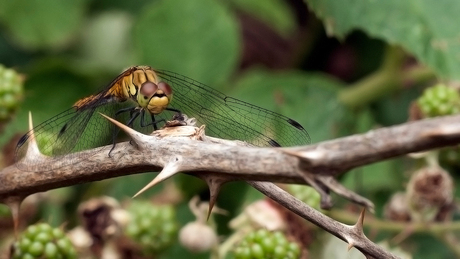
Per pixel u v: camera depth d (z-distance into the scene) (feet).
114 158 1.71
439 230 1.91
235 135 1.82
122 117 1.83
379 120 2.08
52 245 1.82
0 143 1.95
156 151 1.70
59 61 2.03
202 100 1.86
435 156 1.91
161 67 2.04
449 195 1.91
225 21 2.05
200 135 1.70
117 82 1.82
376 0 1.94
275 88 2.03
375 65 2.14
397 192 1.97
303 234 1.86
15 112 1.89
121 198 2.00
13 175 1.75
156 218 1.90
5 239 1.87
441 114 1.92
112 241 1.90
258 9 2.13
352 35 2.14
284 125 1.81
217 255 1.88
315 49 2.17
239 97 2.02
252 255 1.84
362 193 2.00
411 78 2.03
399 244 1.97
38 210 1.94
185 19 2.04
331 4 1.94
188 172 1.69
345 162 1.64
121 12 2.13
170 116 1.85
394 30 1.93
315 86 2.03
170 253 1.97
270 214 1.86
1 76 1.89
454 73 1.92
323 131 2.02
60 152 1.77
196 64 2.05
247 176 1.67
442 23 1.93
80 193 2.01
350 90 2.03
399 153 1.63
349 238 1.70
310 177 1.64
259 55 2.20
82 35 2.11
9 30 2.07
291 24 2.14
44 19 2.08
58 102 2.04
